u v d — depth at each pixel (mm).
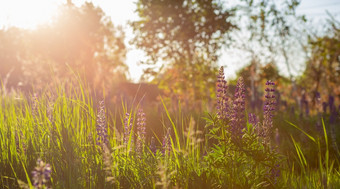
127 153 3334
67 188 2840
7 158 3355
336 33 16109
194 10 14297
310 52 16812
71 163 3088
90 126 3803
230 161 3109
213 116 3229
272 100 3234
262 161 3078
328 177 3635
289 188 3373
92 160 3137
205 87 13688
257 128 3273
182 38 13945
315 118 8547
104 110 3734
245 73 3389
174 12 14039
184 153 3346
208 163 3248
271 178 3105
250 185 2988
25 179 3090
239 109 3117
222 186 3027
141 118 3791
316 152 5395
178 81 13922
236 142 3059
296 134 6219
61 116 3553
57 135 3406
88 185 2945
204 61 14336
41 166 2016
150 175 3068
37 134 3602
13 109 4422
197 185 3031
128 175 3129
